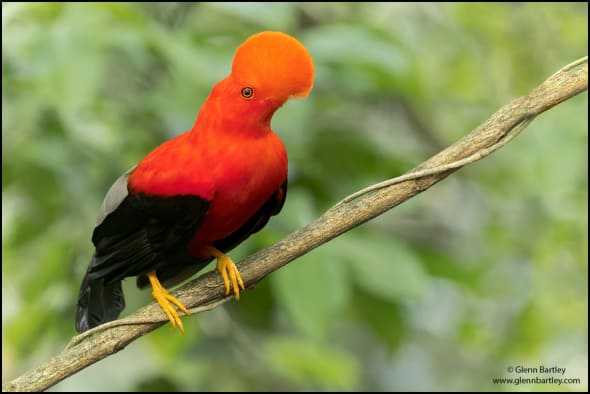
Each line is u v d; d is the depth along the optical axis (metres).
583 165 11.20
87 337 7.15
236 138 7.32
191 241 7.73
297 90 7.21
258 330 11.27
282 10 10.79
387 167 11.16
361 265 9.77
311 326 9.12
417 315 12.95
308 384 11.70
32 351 11.12
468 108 14.61
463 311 13.17
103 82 11.22
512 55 14.37
